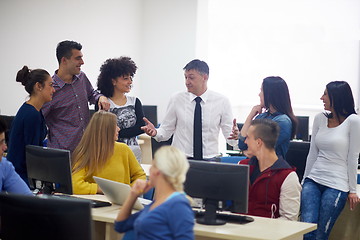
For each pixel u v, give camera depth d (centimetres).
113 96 482
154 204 259
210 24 965
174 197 251
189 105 489
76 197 388
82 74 477
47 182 373
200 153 482
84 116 467
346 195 436
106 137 396
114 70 474
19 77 423
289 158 507
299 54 934
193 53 945
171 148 257
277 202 376
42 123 424
